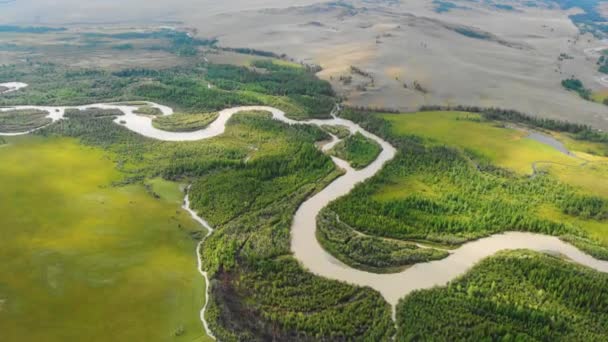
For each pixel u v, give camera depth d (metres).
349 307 118.56
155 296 123.94
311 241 146.50
